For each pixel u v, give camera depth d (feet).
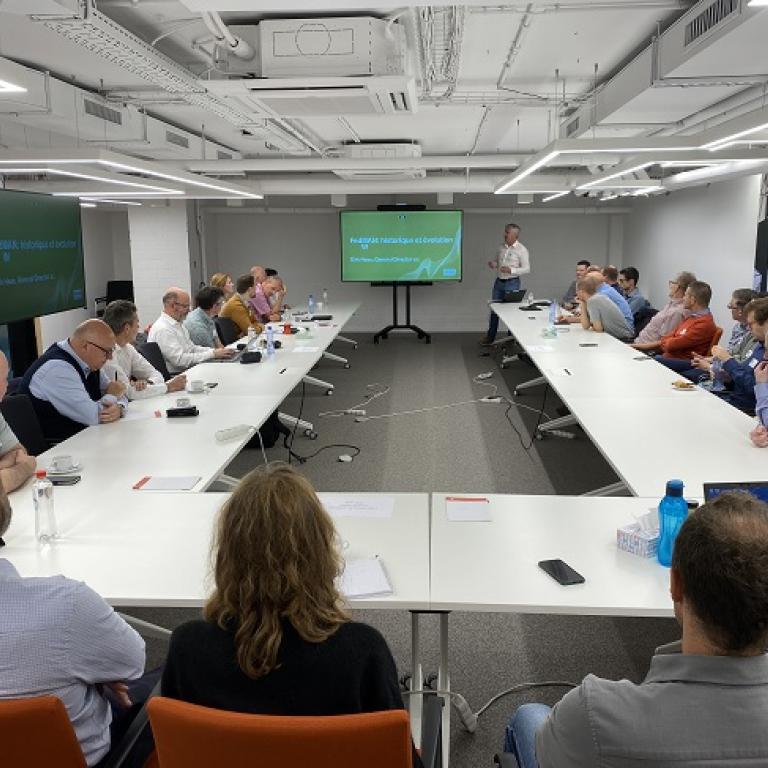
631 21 14.51
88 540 7.73
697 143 15.03
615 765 3.37
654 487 9.25
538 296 42.42
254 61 13.78
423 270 39.50
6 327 27.63
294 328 24.84
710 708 3.34
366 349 35.91
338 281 42.47
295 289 42.70
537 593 6.53
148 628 9.50
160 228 37.35
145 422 12.82
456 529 7.93
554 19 14.33
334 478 16.85
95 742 5.26
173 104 21.21
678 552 3.52
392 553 7.34
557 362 18.15
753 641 3.31
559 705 3.71
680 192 33.73
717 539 3.35
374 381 27.84
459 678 9.18
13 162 15.06
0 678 4.82
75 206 26.89
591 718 3.46
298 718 3.95
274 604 4.20
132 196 26.58
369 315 42.63
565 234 41.78
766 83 14.60
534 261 42.06
